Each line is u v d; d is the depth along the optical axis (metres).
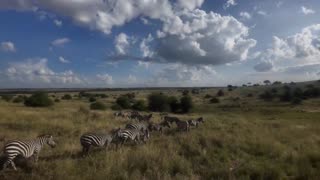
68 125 20.27
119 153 12.18
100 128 20.59
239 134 18.89
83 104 65.06
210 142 15.54
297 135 20.06
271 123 29.80
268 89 138.50
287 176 10.62
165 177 9.60
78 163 11.06
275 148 14.72
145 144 14.75
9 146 10.04
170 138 17.23
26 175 9.49
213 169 10.94
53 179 9.05
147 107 72.88
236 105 92.50
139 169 10.64
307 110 78.06
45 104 53.00
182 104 73.44
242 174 10.43
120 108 61.34
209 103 98.94
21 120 21.89
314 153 13.37
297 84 157.00
